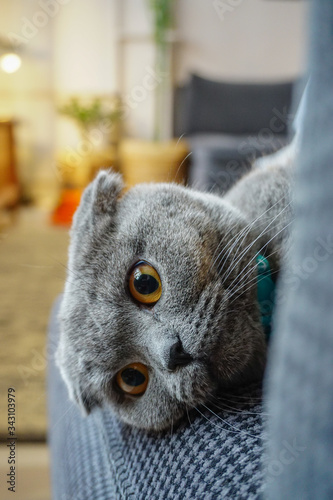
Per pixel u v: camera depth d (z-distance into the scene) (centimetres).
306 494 8
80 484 21
